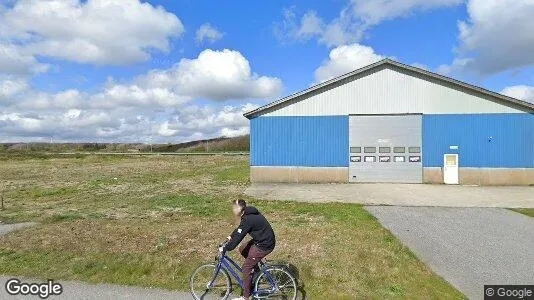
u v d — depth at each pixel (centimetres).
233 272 553
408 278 648
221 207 1351
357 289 596
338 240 885
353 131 2058
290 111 2100
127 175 2681
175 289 594
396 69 2020
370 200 1523
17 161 4556
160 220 1130
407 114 2019
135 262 713
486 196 1614
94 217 1177
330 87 2070
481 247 842
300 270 668
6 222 1102
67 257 748
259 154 2127
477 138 1966
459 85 1962
